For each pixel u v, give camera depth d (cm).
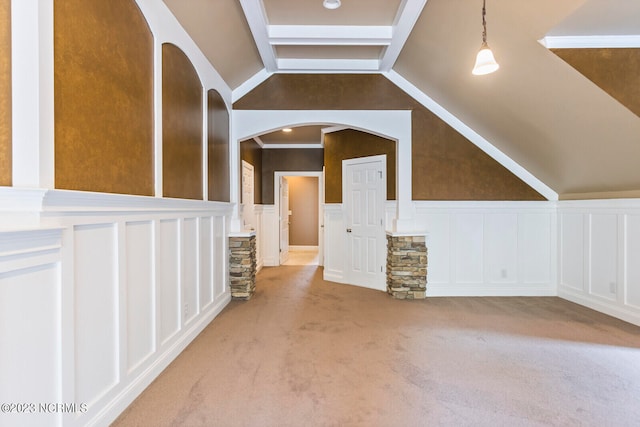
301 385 224
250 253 434
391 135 440
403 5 289
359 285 515
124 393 199
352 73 435
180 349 273
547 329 323
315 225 969
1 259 123
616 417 190
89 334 172
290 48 387
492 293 450
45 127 142
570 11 224
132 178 208
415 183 444
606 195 372
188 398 209
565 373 239
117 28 193
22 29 138
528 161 419
